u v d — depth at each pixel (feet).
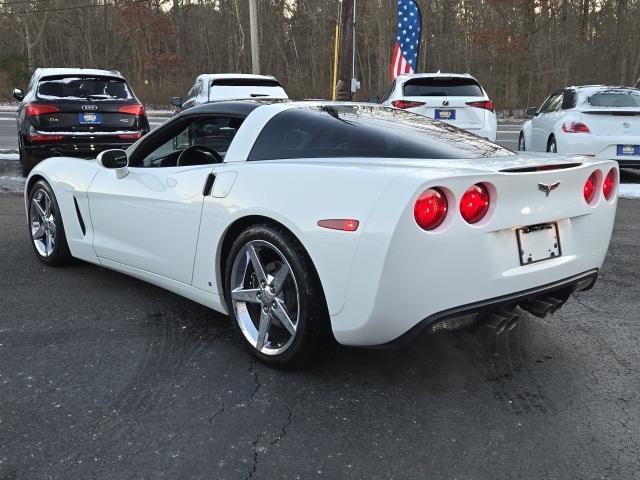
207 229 10.50
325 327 9.15
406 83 32.99
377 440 7.96
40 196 15.61
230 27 152.76
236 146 10.78
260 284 9.86
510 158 9.90
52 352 10.50
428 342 11.14
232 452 7.66
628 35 115.44
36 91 28.68
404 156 9.72
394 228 7.86
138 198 12.05
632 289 14.39
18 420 8.31
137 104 30.27
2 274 14.97
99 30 161.89
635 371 10.05
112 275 14.97
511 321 8.95
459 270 8.32
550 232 9.50
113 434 8.00
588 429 8.25
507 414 8.64
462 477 7.20
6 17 162.61
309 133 10.41
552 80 112.68
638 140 28.48
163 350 10.65
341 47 45.03
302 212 8.82
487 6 116.47
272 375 9.75
